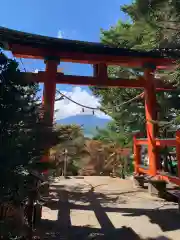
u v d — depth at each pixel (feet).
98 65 21.57
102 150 45.37
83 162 42.91
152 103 21.44
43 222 12.89
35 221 11.31
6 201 7.02
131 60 21.15
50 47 19.02
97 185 27.30
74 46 18.99
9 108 7.19
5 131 7.13
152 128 21.20
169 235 11.42
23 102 7.54
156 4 14.62
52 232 11.40
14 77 7.45
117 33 20.88
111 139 37.93
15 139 7.20
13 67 7.50
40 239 10.34
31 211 8.87
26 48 19.08
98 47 19.42
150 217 14.44
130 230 12.07
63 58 20.06
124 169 36.73
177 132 15.98
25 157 7.23
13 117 7.18
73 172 41.98
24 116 7.52
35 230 10.66
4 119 7.11
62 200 18.80
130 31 18.11
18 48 18.89
